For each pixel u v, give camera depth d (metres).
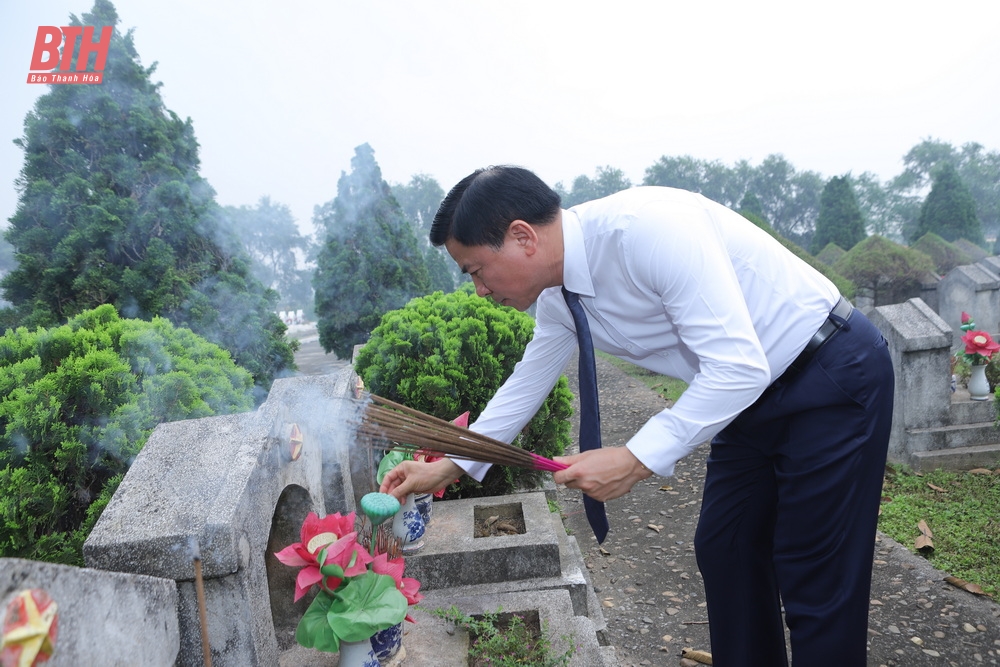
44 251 6.73
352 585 1.69
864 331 1.65
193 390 2.38
